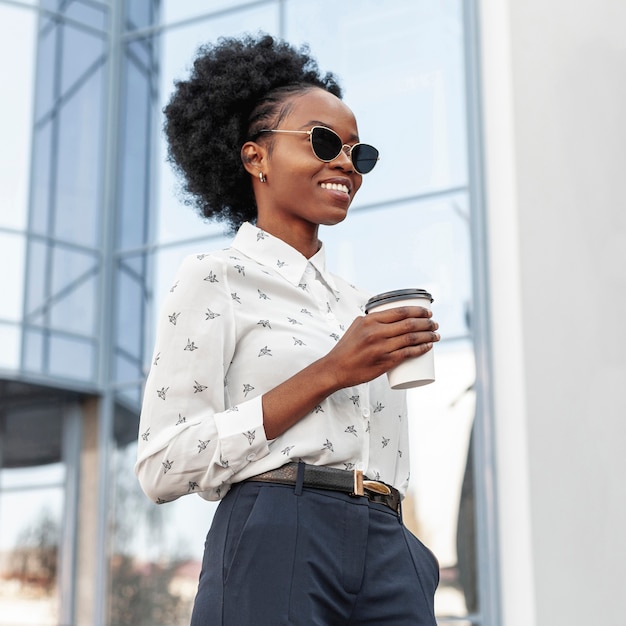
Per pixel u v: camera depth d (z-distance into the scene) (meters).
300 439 1.62
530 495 6.77
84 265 9.73
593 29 6.88
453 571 7.49
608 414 6.47
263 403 1.61
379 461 1.73
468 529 7.52
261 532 1.57
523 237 7.00
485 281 7.76
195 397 1.65
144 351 9.45
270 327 1.71
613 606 6.23
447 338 7.89
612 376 6.51
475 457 7.52
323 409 1.65
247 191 2.05
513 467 7.09
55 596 9.34
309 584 1.56
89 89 10.09
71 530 9.38
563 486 6.60
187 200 2.15
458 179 8.20
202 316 1.67
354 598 1.60
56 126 9.94
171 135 2.09
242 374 1.69
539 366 6.84
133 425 9.42
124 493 9.34
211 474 1.61
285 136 1.87
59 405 9.73
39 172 9.80
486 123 7.93
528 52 7.15
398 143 8.52
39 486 9.62
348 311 1.88
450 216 8.15
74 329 9.59
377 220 8.41
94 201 9.88
